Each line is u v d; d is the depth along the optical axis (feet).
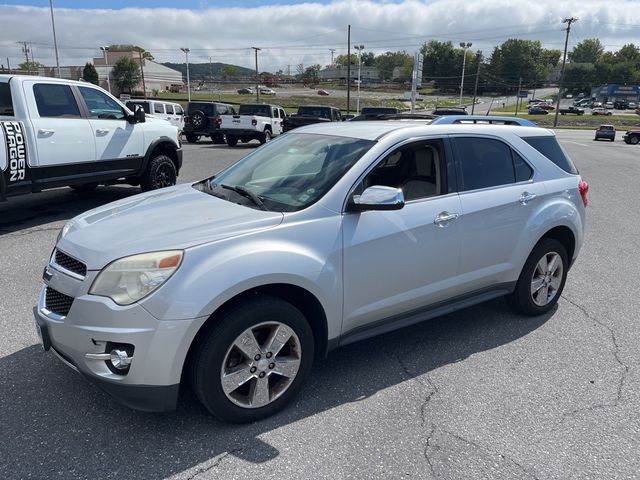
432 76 501.97
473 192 12.67
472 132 13.00
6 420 9.76
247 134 70.95
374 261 10.79
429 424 9.97
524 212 13.56
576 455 9.16
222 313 9.14
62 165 24.47
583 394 11.14
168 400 8.92
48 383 11.01
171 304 8.55
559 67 517.55
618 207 34.14
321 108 77.66
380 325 11.51
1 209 27.61
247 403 9.71
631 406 10.73
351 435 9.58
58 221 25.03
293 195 10.81
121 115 28.12
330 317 10.40
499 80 500.33
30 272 17.90
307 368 10.32
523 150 14.02
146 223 10.02
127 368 8.71
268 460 8.86
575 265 20.52
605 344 13.55
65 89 24.97
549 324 14.75
